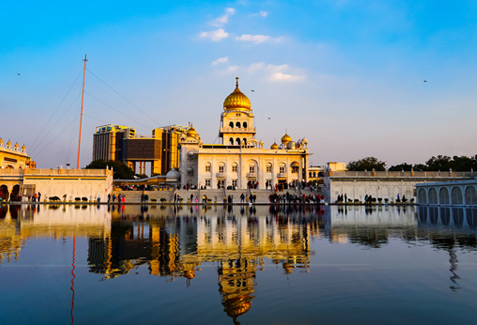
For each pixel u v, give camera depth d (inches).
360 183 2691.9
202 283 339.0
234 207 1982.0
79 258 459.8
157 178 4015.8
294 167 3324.3
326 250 522.6
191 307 272.1
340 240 625.6
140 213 1405.0
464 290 316.8
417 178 2733.8
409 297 297.1
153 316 253.8
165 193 2746.1
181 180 3479.3
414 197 2706.7
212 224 930.1
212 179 3228.3
